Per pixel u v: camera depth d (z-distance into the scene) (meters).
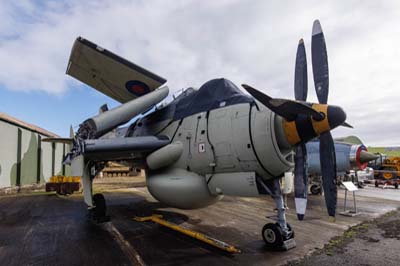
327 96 3.36
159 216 5.69
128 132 6.96
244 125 3.57
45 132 13.95
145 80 6.48
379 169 14.92
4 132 10.38
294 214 5.98
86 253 3.53
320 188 8.95
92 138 4.89
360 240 4.04
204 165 4.08
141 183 14.58
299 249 3.63
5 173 10.37
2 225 5.14
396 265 3.08
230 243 3.89
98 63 6.34
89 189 4.97
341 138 11.64
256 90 3.02
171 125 5.04
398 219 5.48
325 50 3.44
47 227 4.95
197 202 4.40
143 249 3.67
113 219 5.61
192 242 3.97
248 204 7.31
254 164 3.52
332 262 3.15
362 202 7.68
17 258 3.35
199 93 4.66
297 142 3.35
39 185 12.65
